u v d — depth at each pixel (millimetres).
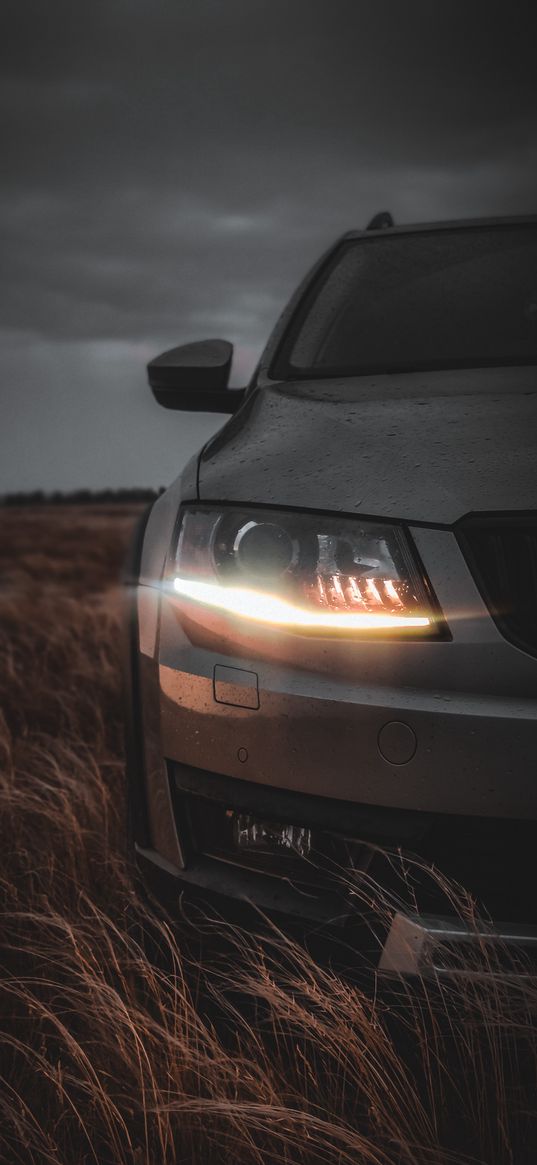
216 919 1695
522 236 2779
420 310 2537
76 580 13602
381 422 1815
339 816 1530
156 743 1800
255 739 1601
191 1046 1693
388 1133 1469
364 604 1535
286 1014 1557
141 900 1893
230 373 2697
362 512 1576
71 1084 1648
